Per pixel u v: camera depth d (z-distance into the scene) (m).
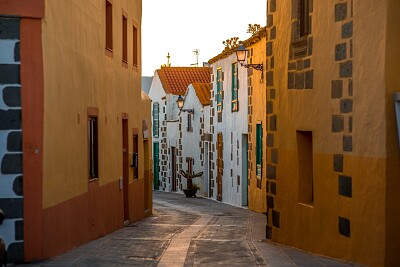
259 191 25.30
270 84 14.80
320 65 12.12
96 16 15.62
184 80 47.38
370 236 10.25
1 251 8.99
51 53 11.57
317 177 12.39
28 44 10.93
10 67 10.92
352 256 10.89
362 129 10.51
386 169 9.81
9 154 10.95
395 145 9.80
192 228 18.94
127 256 12.30
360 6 10.54
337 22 11.37
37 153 11.00
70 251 12.82
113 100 18.03
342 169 11.27
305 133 13.36
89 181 14.85
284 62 13.95
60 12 12.16
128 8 20.97
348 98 11.02
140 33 23.64
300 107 13.16
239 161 28.88
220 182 33.12
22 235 11.01
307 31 12.92
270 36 14.77
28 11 10.88
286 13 13.80
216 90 33.22
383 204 9.86
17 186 10.97
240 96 28.28
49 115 11.47
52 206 11.71
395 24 9.77
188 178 38.41
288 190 13.90
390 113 9.79
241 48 24.08
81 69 13.97
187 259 11.97
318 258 11.84
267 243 14.53
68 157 12.85
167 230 18.27
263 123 24.33
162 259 11.98
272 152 14.77
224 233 17.23
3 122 10.92
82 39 14.06
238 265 11.23
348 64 10.99
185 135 40.97
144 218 24.00
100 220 16.12
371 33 10.18
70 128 13.01
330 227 11.80
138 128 22.92
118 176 18.75
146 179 25.78
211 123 34.56
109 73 17.44
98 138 15.88
